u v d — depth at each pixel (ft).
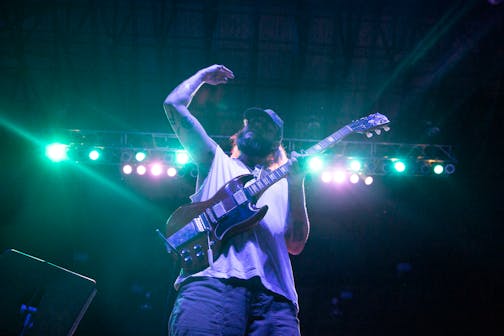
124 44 41.50
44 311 7.73
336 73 42.55
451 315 44.01
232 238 8.36
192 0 39.81
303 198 8.99
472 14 39.78
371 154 37.96
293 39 41.42
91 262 44.55
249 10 40.24
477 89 42.57
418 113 44.34
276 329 8.09
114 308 43.34
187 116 9.20
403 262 45.14
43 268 7.89
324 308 43.68
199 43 41.70
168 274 44.24
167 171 37.24
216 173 9.01
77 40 41.19
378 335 43.29
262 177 8.78
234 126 44.47
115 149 36.91
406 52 41.88
